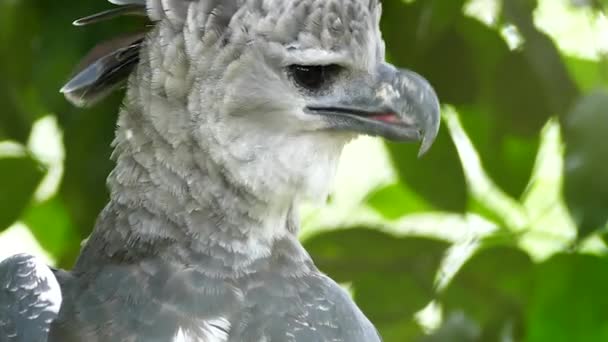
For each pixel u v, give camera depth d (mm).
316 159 3721
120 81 3750
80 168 3916
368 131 3717
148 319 3662
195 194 3695
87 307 3668
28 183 3930
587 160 3857
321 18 3699
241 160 3699
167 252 3688
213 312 3668
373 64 3725
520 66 3918
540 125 3926
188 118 3693
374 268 3920
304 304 3682
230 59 3695
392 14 3918
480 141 3938
